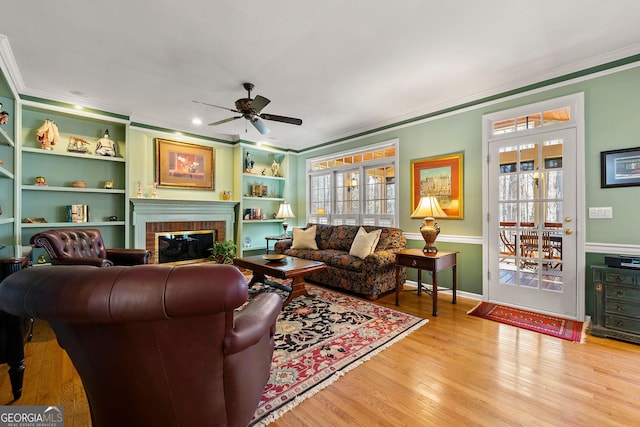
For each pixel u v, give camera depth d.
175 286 0.92
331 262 3.99
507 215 3.32
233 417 1.24
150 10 2.04
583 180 2.80
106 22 2.17
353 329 2.64
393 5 2.01
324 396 1.71
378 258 3.48
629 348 2.27
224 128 5.09
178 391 1.09
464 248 3.65
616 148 2.64
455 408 1.61
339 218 5.51
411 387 1.80
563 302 2.93
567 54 2.65
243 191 5.77
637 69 2.54
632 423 1.48
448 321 2.84
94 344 1.03
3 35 2.32
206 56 2.67
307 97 3.64
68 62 2.77
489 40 2.42
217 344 1.08
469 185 3.60
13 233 3.29
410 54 2.64
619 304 2.39
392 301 3.48
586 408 1.60
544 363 2.06
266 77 3.09
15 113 3.28
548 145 3.03
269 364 1.56
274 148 6.08
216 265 1.02
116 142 4.29
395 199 4.41
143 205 4.48
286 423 1.50
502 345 2.34
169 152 4.89
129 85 3.29
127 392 1.10
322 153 5.74
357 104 3.88
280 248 5.12
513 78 3.13
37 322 2.91
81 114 3.78
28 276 0.97
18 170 3.31
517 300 3.25
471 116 3.58
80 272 0.95
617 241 2.64
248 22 2.19
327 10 2.06
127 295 0.89
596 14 2.09
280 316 2.96
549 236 3.03
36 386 1.81
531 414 1.56
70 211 3.79
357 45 2.49
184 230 4.98
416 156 4.14
